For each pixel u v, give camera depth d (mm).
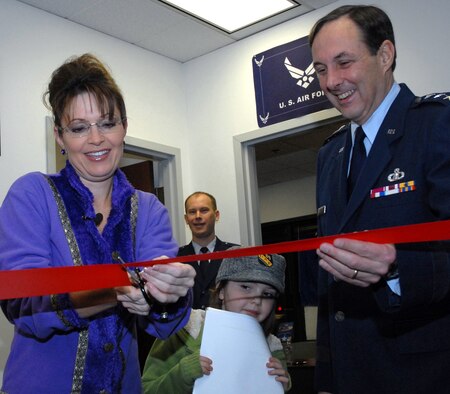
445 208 1100
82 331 1025
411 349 1189
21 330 1016
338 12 1476
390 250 976
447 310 1202
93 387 1015
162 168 3998
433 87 3031
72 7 3262
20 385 1001
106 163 1117
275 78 3660
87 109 1095
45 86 3160
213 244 3555
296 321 7176
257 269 1614
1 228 1044
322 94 3428
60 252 1056
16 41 3074
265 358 1268
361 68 1384
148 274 924
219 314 1271
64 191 1105
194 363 1392
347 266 981
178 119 4020
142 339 3240
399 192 1246
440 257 1123
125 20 3482
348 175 1440
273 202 8203
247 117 3787
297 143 6043
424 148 1235
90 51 3490
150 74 3877
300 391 3000
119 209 1138
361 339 1267
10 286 796
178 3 3361
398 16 3182
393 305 1143
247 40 3836
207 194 3600
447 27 3016
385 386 1212
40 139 3076
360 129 1436
